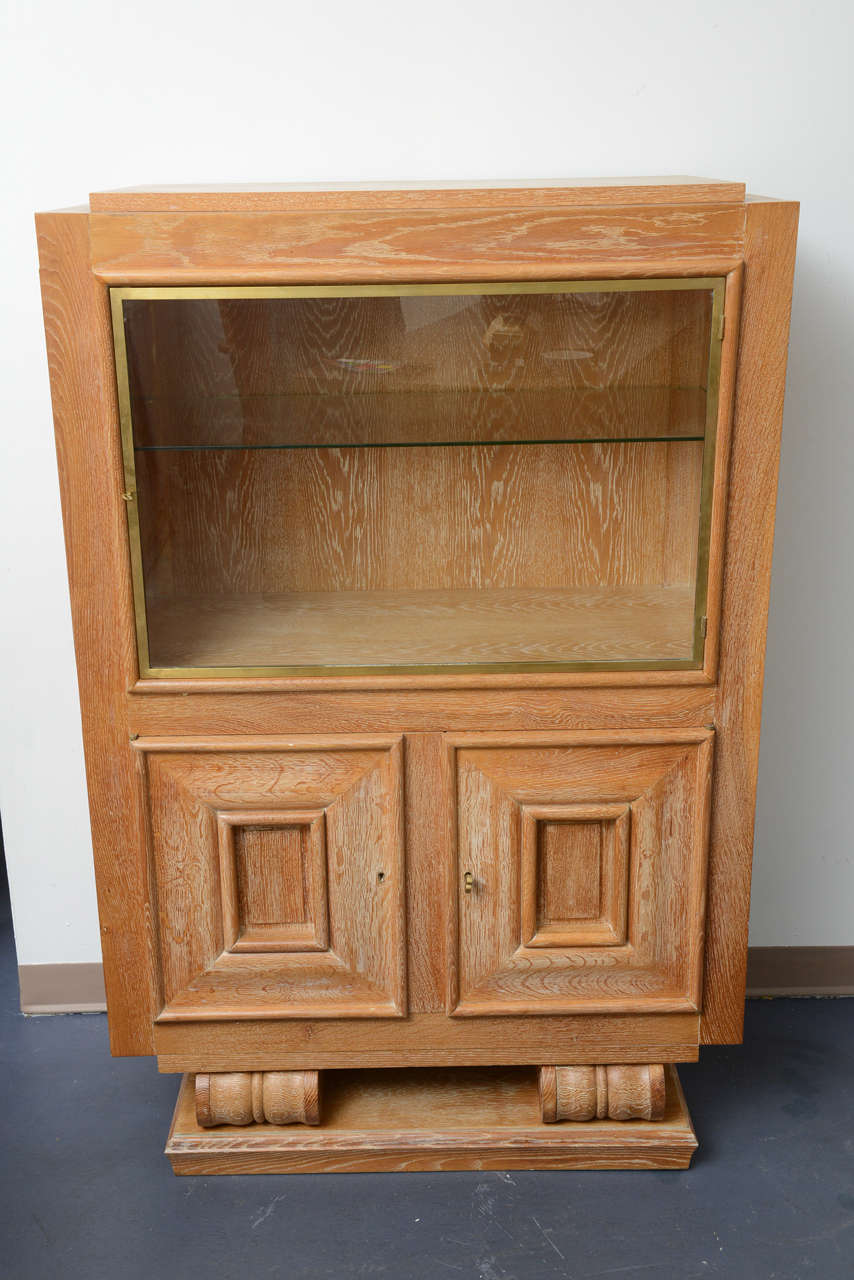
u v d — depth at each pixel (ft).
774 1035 7.02
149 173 6.28
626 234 4.93
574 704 5.44
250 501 5.85
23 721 6.90
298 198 4.90
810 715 7.04
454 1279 5.30
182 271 4.93
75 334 5.00
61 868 7.13
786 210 4.89
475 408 5.58
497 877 5.62
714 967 5.77
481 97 6.21
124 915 5.70
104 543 5.22
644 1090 5.87
